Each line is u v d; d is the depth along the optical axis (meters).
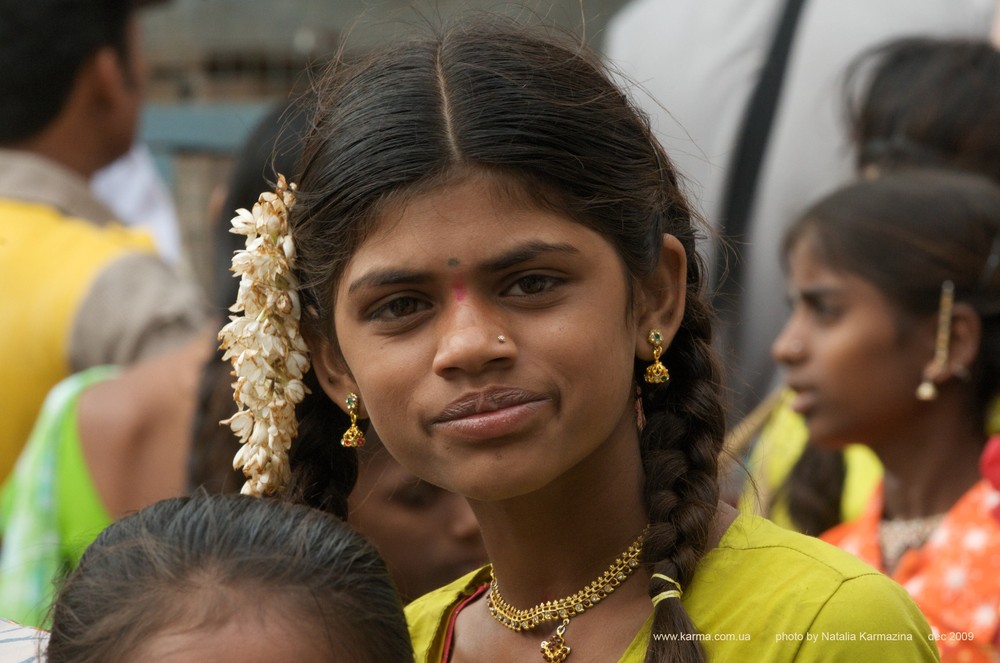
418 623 3.67
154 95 10.69
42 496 5.52
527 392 2.91
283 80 10.44
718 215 7.48
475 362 2.88
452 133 2.96
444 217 2.93
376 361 3.04
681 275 3.28
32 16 6.34
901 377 4.90
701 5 7.90
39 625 3.52
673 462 3.27
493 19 3.59
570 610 3.27
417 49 3.20
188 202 10.56
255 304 3.37
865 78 6.93
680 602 3.04
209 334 5.48
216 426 4.86
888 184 5.09
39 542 5.49
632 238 3.09
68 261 6.21
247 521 2.96
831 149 7.30
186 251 10.56
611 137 3.08
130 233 6.85
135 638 2.78
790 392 5.76
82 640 2.84
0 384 6.05
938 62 6.42
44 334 6.09
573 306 2.95
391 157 2.97
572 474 3.19
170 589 2.83
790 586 3.06
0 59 6.35
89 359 6.14
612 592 3.27
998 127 6.21
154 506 3.08
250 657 2.73
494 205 2.92
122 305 6.19
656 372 3.24
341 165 3.07
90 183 6.85
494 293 2.95
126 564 2.90
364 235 3.02
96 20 6.51
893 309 4.89
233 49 10.51
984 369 4.89
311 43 10.34
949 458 4.88
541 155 2.93
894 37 7.42
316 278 3.25
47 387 6.12
